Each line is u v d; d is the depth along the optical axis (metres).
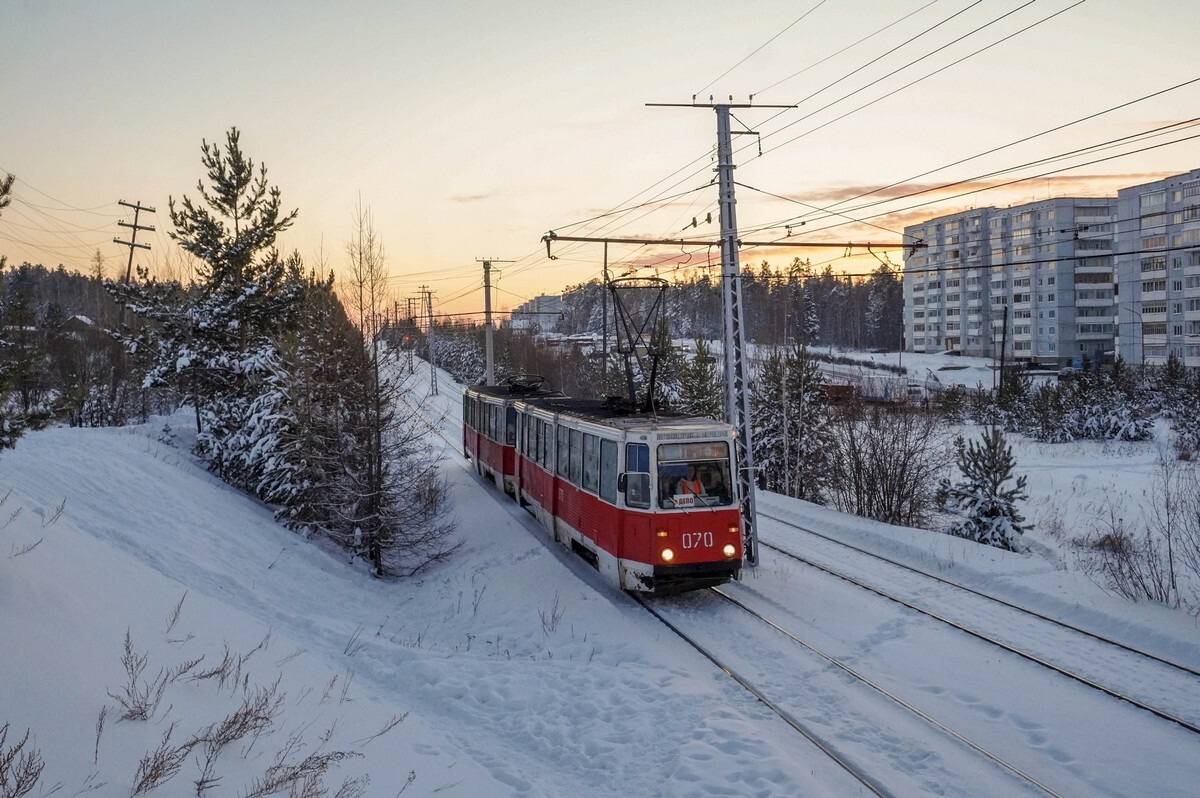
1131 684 9.25
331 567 16.02
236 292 21.59
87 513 12.04
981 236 97.25
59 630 6.77
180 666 7.20
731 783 7.00
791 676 9.93
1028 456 37.97
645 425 13.51
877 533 17.47
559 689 9.43
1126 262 79.56
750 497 15.39
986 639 10.85
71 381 25.09
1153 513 22.78
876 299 130.50
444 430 43.91
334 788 5.96
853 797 6.97
